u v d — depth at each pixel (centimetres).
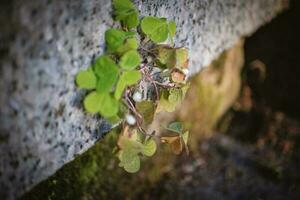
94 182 32
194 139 47
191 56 28
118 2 20
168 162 42
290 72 57
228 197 42
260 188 44
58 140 18
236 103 56
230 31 33
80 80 18
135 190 37
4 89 15
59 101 18
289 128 54
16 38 15
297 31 55
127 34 20
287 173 47
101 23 19
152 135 23
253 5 36
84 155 30
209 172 44
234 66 52
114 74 19
